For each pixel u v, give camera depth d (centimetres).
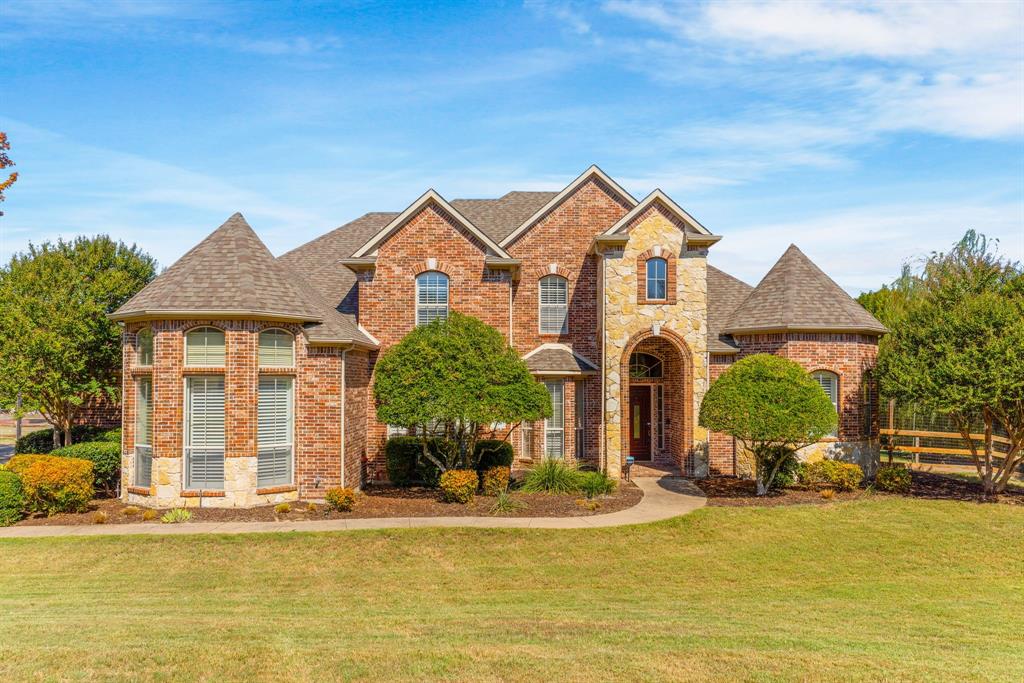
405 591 1227
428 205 2266
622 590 1249
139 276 2470
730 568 1372
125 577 1279
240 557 1378
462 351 1788
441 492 1969
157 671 781
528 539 1494
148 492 1722
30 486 1600
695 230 2194
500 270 2256
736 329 2244
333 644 886
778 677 785
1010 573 1366
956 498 1906
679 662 828
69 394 2086
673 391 2341
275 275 1870
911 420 2859
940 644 941
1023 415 1866
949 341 1864
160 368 1706
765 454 1922
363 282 2241
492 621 1025
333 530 1516
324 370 1842
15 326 1961
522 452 2269
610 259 2175
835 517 1697
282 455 1802
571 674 787
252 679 764
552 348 2328
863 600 1204
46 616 1038
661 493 1936
